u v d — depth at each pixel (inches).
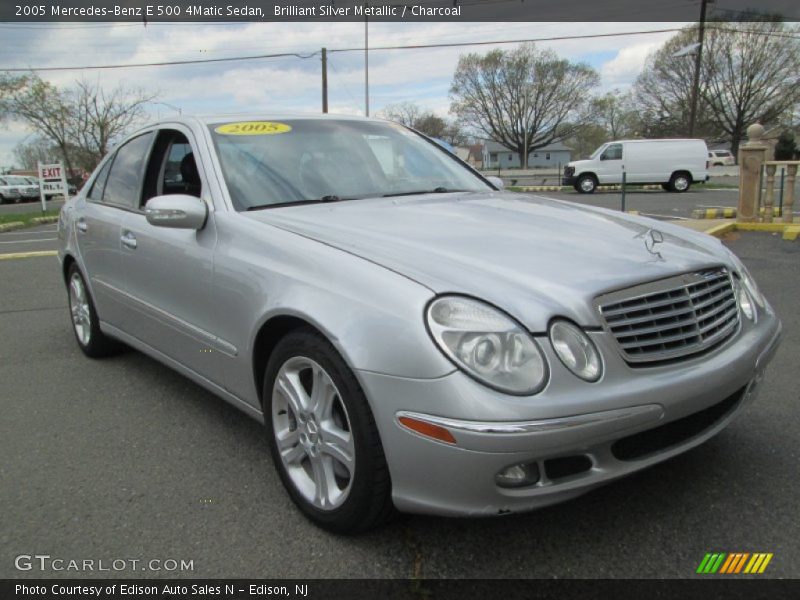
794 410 133.1
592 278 87.2
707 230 378.3
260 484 111.9
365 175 136.6
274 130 138.6
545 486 79.8
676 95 2347.4
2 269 354.0
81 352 191.6
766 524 94.7
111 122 1754.4
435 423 77.2
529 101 2657.5
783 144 1940.2
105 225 155.9
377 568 88.3
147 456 123.3
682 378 84.9
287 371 99.3
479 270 87.7
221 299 111.5
